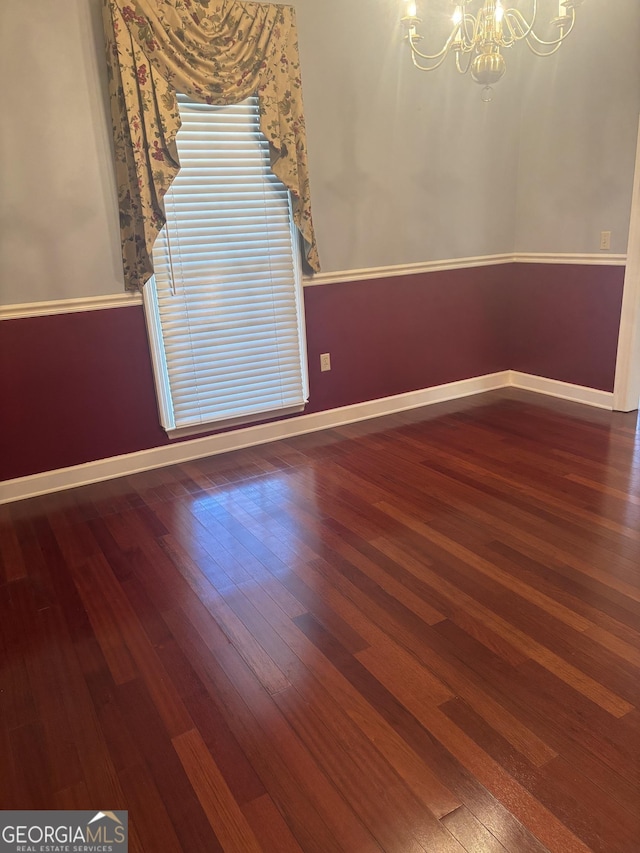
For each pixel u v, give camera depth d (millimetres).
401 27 3492
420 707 1658
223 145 3137
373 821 1353
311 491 3014
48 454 3105
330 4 3250
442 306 4184
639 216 3545
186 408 3365
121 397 3223
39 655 1939
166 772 1501
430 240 3990
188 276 3205
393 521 2670
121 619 2096
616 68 3473
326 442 3668
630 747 1505
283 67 3129
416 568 2305
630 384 3848
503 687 1713
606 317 3877
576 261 3975
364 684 1748
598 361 3996
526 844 1287
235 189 3223
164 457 3410
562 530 2523
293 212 3373
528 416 3957
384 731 1586
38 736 1627
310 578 2279
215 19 2902
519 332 4500
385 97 3553
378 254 3816
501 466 3193
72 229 2916
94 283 3023
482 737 1554
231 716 1661
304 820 1363
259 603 2145
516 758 1488
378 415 4105
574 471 3088
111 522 2795
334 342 3809
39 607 2188
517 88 4016
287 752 1540
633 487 2881
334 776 1467
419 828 1332
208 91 2969
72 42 2736
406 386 4188
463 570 2277
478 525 2598
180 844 1325
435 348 4238
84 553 2537
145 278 3055
